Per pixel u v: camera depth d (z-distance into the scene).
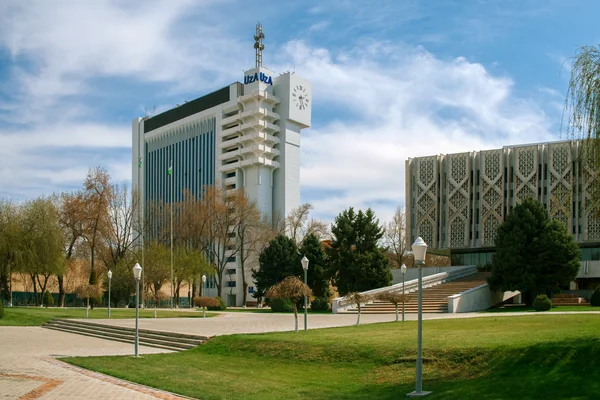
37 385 15.20
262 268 65.06
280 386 16.28
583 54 15.60
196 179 113.19
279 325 32.78
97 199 63.69
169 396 14.45
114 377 17.22
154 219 87.19
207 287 103.38
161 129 123.19
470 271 60.81
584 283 61.09
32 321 40.91
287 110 104.31
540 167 66.06
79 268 79.06
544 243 44.44
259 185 101.75
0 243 52.75
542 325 22.91
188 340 25.89
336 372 18.19
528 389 12.84
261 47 108.62
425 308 42.44
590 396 11.73
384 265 55.88
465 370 15.96
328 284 61.28
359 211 57.25
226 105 107.69
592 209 16.23
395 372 16.94
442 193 71.88
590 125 15.27
